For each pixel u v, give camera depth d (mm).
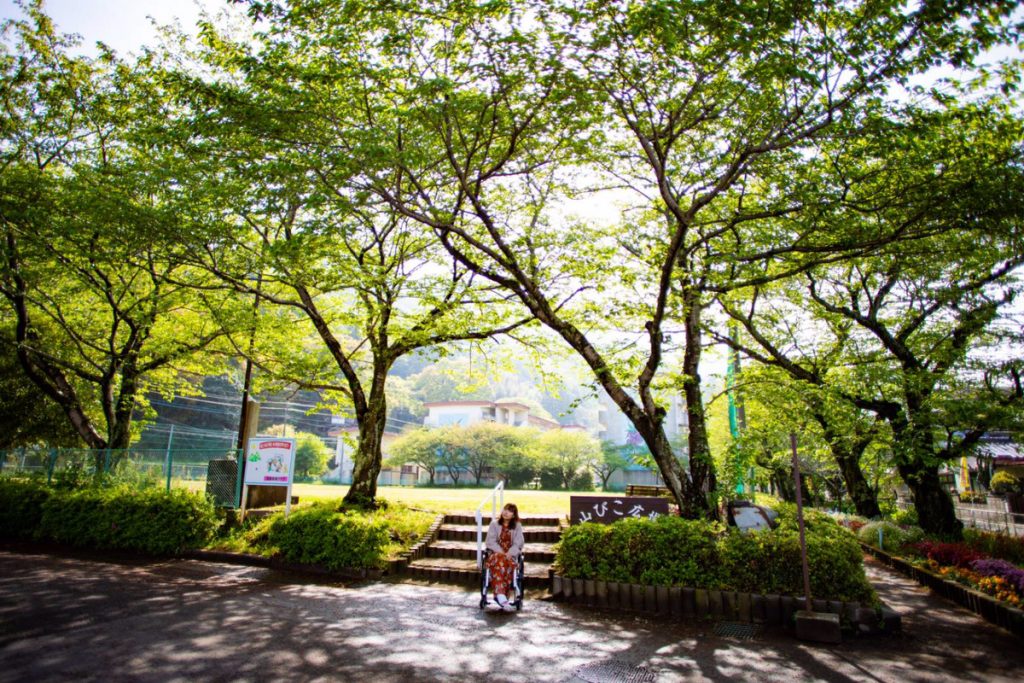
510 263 10078
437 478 51750
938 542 11289
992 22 6824
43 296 14453
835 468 18469
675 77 8367
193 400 44562
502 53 7930
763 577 7773
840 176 8930
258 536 11367
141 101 11695
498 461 45500
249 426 14211
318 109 8867
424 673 5473
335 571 9805
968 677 5598
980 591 8078
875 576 10688
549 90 8492
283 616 7254
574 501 9836
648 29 7113
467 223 12336
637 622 7391
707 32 7352
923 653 6301
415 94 8328
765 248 11297
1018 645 6582
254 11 7688
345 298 14758
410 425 64188
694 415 10469
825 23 7480
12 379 17031
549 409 92750
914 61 7324
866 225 9367
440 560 10492
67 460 14047
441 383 79250
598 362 10312
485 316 13828
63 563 10180
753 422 13750
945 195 8266
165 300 13906
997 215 7965
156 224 9789
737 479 10008
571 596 8328
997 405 11406
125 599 7828
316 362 14375
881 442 12242
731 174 8672
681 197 11336
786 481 22219
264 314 14586
